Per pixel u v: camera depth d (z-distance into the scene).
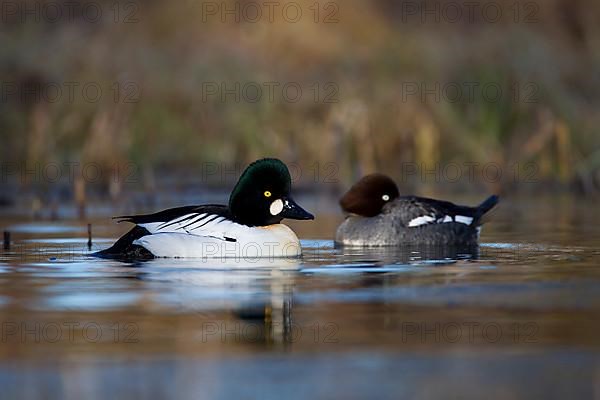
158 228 12.39
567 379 6.77
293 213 12.45
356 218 14.45
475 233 14.30
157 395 6.47
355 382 6.71
